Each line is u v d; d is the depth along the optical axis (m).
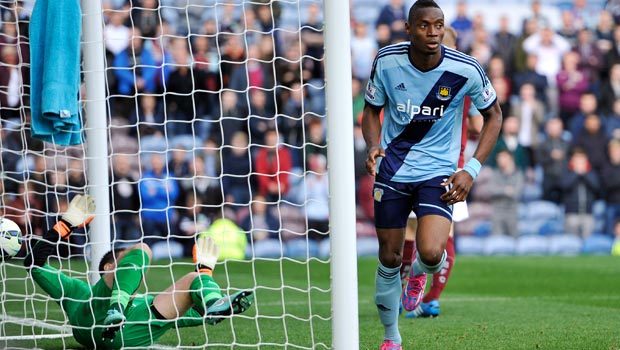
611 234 46.09
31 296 19.30
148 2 40.31
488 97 16.45
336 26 15.43
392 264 16.47
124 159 39.16
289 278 32.28
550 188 46.31
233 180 41.59
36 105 17.48
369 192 43.69
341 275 15.39
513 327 20.78
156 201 39.31
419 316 22.75
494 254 44.75
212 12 43.28
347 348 15.39
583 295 27.98
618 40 49.44
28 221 18.88
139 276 16.70
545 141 46.69
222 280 31.34
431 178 16.28
